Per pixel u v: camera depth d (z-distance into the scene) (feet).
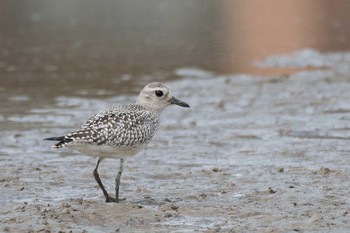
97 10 108.68
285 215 34.83
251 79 71.41
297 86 67.97
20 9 107.65
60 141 35.58
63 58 80.84
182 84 69.67
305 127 54.70
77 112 59.82
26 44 87.40
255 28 97.35
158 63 78.74
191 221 34.35
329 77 71.20
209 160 46.52
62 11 107.24
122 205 36.24
